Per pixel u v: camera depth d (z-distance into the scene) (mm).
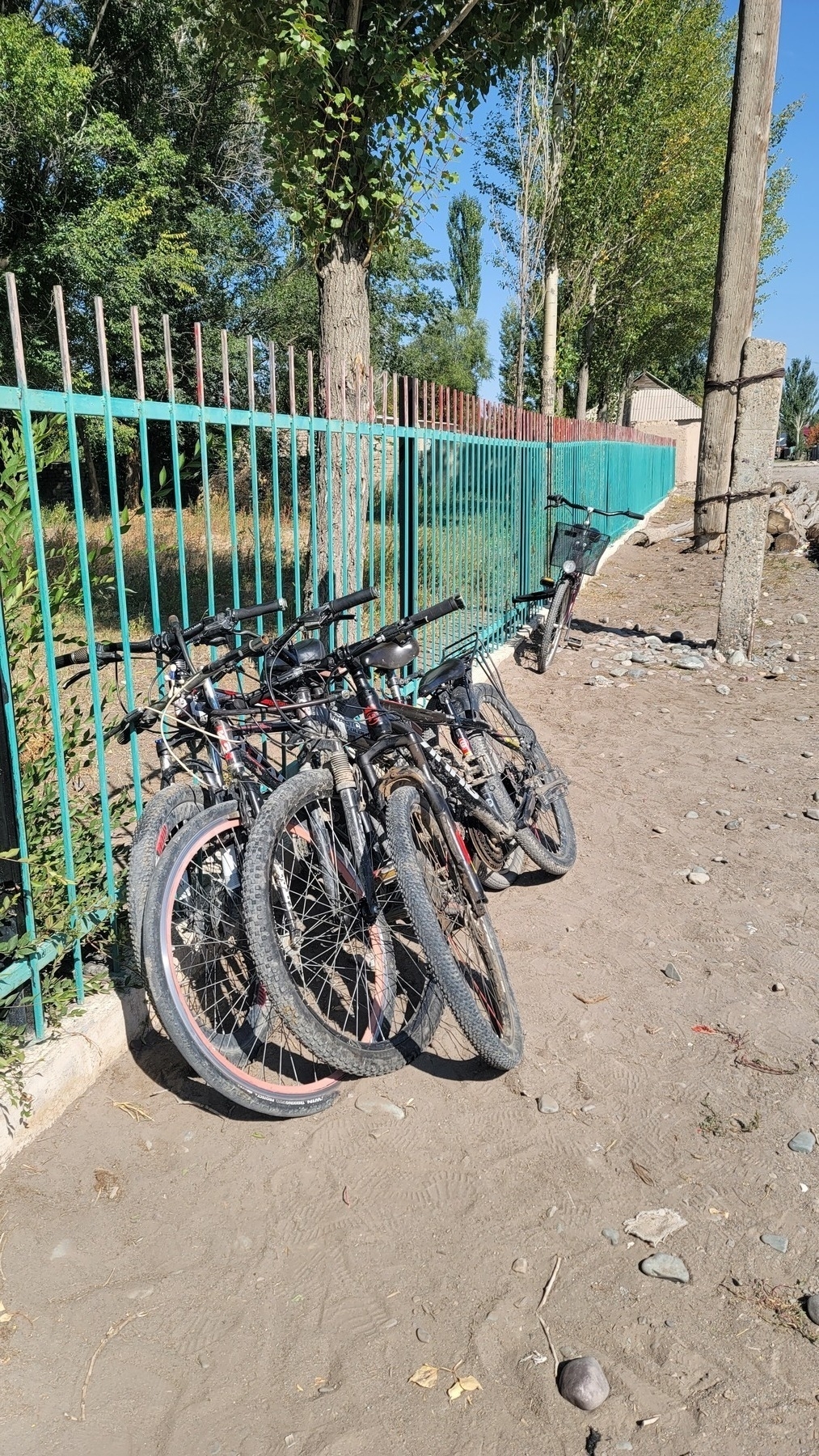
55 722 2855
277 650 3268
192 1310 2232
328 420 4789
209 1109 2898
